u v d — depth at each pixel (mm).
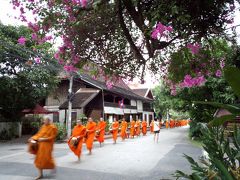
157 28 4668
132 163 10906
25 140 22594
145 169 9695
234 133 3365
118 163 10891
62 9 5539
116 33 6449
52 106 31609
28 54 19453
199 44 5707
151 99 50281
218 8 4973
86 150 15055
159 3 4773
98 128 17109
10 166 10250
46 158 8234
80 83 30719
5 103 22891
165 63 7531
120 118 37812
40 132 8383
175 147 16750
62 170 9414
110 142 20312
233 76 2184
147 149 15641
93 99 30344
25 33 21656
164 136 27391
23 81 21766
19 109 24594
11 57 20281
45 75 21844
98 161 11336
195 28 5191
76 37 6051
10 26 22156
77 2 5352
